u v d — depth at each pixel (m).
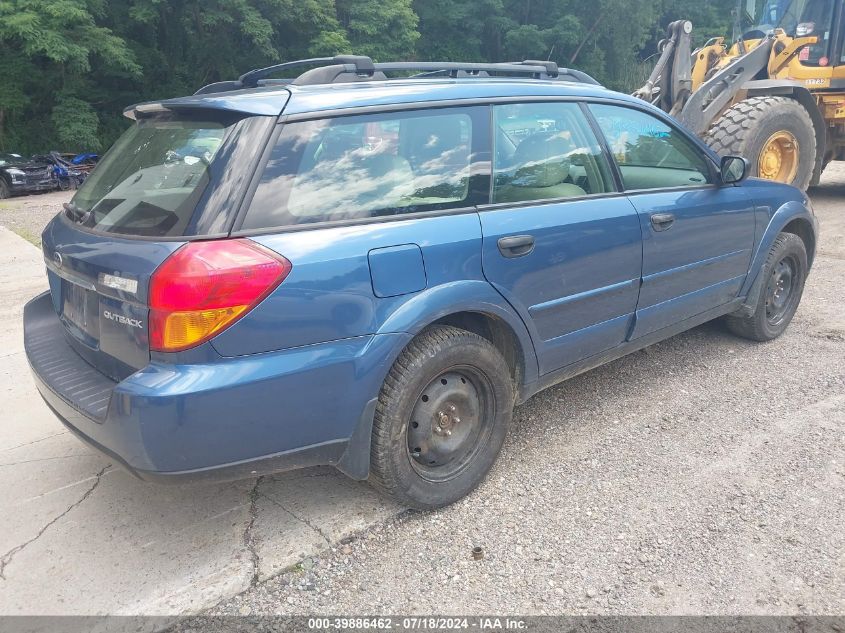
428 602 2.48
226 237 2.34
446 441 3.01
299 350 2.45
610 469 3.30
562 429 3.72
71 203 3.16
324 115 2.62
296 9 24.64
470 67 3.43
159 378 2.27
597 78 35.12
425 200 2.84
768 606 2.41
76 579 2.59
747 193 4.37
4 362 4.89
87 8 22.50
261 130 2.48
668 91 8.66
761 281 4.56
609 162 3.59
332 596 2.51
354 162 2.67
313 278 2.44
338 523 2.91
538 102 3.32
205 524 2.92
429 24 32.22
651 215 3.66
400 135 2.83
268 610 2.45
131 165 2.84
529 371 3.25
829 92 9.30
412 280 2.70
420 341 2.81
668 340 4.99
